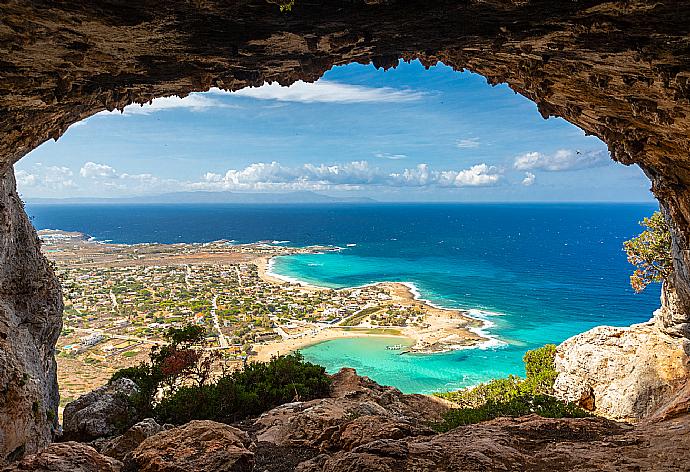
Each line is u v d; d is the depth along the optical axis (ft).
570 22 19.24
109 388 56.08
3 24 17.39
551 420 33.96
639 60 21.47
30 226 58.85
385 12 18.70
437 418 55.77
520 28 20.43
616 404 66.54
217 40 20.86
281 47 22.36
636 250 72.08
